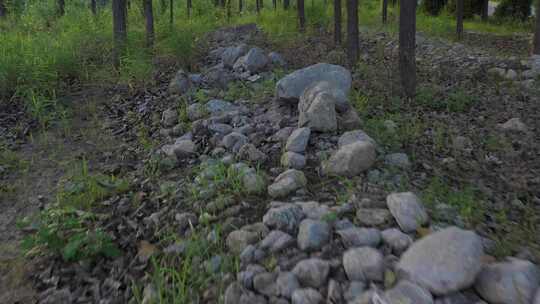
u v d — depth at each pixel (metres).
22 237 3.78
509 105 6.69
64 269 3.23
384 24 14.33
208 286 2.82
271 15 14.21
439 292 2.29
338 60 8.98
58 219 3.66
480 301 2.29
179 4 17.77
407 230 3.06
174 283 2.88
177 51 8.48
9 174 4.87
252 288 2.73
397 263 2.60
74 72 7.84
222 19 14.51
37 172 4.93
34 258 3.39
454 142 5.16
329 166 4.04
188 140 5.03
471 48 11.18
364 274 2.57
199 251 3.11
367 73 7.88
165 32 10.16
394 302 2.26
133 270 3.15
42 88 6.69
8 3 14.91
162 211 3.78
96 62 8.70
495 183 4.23
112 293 2.97
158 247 3.36
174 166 4.68
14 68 7.03
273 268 2.84
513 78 8.11
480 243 2.48
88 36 9.82
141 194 4.14
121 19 8.54
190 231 3.44
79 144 5.58
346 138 4.49
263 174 4.13
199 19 13.40
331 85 5.36
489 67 8.84
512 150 4.99
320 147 4.57
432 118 6.06
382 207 3.41
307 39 10.97
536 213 3.63
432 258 2.39
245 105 6.20
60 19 13.89
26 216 4.09
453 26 15.72
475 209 3.55
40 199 4.37
